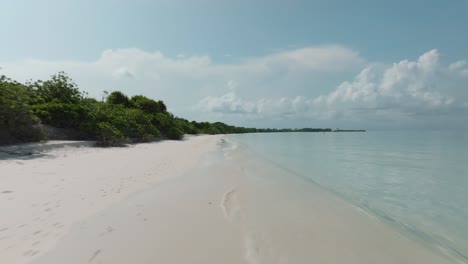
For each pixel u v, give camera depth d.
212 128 103.88
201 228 4.34
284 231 4.40
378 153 20.00
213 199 6.14
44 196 5.55
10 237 3.63
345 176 10.07
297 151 22.58
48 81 20.47
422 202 6.43
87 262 3.11
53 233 3.84
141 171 9.30
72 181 7.03
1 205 4.86
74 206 5.07
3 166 8.45
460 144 29.67
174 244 3.71
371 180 9.24
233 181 8.41
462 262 3.55
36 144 12.70
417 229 4.70
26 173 7.63
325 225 4.75
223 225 4.52
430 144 30.48
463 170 11.33
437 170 11.41
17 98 12.60
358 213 5.52
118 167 9.79
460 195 7.11
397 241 4.15
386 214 5.49
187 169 10.51
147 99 43.75
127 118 24.73
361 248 3.86
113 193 6.19
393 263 3.45
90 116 18.64
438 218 5.29
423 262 3.50
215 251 3.56
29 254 3.21
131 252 3.40
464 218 5.28
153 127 28.89
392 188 7.97
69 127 17.52
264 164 13.38
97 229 4.08
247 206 5.78
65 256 3.22
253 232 4.30
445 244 4.10
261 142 41.16
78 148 14.74
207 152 19.16
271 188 7.67
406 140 41.81
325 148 26.50
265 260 3.39
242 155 18.14
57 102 18.73
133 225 4.33
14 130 12.51
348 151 22.20
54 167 8.89
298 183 8.55
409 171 11.19
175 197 6.18
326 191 7.50
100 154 13.37
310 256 3.55
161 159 13.02
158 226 4.34
